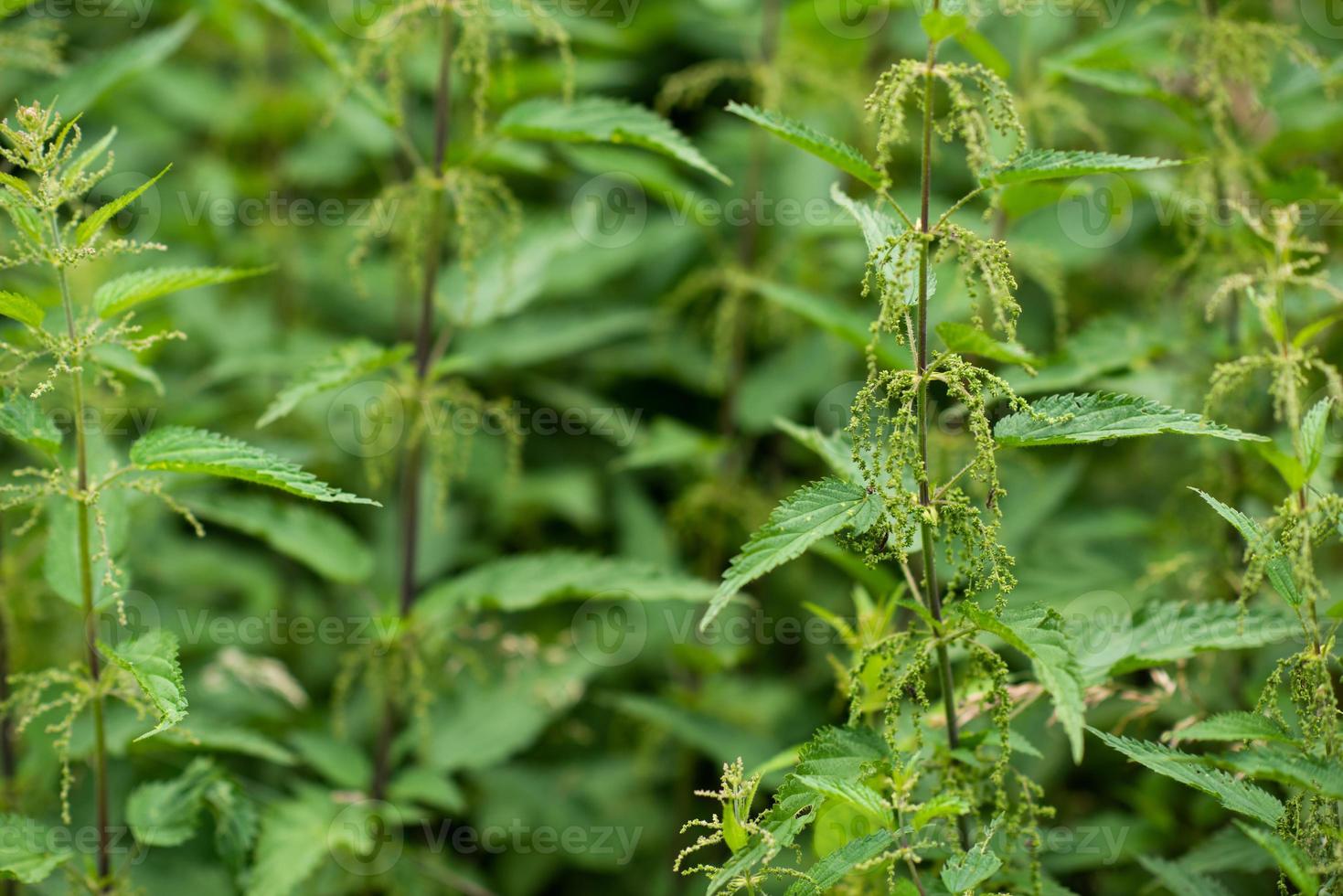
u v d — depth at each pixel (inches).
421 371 150.9
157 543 192.7
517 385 213.6
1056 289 157.0
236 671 167.6
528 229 176.4
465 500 208.1
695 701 168.2
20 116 97.3
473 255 149.3
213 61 250.8
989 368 156.5
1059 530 174.2
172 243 214.2
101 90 147.6
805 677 186.2
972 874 88.4
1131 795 153.4
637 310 216.1
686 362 214.2
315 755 153.8
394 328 222.4
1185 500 163.5
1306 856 89.5
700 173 223.5
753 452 205.5
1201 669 139.5
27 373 149.6
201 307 211.8
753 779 95.9
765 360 206.1
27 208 99.3
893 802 92.4
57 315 129.6
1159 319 179.0
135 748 141.0
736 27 214.8
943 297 168.9
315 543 151.8
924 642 97.0
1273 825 93.8
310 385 130.4
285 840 138.1
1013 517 174.6
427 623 149.3
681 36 236.1
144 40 152.2
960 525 92.7
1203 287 159.5
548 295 214.7
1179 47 174.1
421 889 153.0
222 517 148.2
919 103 102.0
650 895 169.8
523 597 142.4
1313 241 178.5
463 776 181.2
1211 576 149.8
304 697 166.2
